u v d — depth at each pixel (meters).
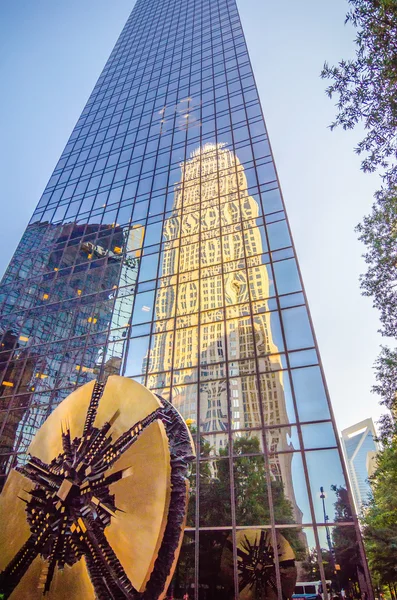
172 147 35.34
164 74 48.72
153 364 20.36
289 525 13.34
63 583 9.90
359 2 12.24
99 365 21.78
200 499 14.90
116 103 48.38
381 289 20.48
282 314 19.20
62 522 10.81
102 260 28.42
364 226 20.98
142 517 9.45
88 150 42.31
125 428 11.29
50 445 12.66
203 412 17.31
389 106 12.27
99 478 10.87
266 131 30.56
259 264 21.89
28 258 31.97
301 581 12.19
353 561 11.98
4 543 11.52
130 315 23.53
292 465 14.55
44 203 37.56
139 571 8.86
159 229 28.03
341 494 13.34
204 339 20.06
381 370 19.39
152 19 67.94
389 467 18.52
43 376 22.88
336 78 12.82
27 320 26.72
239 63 42.44
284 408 16.05
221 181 28.52
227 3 60.41
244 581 12.80
